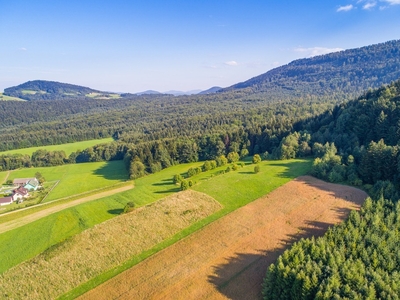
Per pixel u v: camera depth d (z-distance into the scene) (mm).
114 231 46281
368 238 32562
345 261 29781
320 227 43219
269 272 30672
